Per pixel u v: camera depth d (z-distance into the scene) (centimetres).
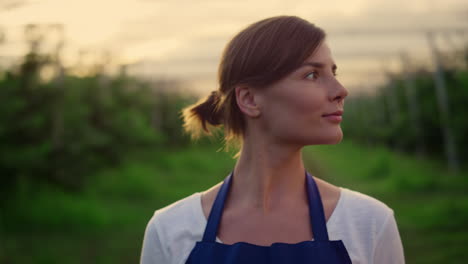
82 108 1128
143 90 1880
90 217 877
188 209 115
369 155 2303
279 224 107
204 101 126
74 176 1052
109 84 1584
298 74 104
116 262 636
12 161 895
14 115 931
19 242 744
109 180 1218
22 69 995
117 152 1380
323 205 109
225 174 1711
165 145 2164
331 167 1900
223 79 113
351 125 4031
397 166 1650
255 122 111
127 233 809
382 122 2633
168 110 2219
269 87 105
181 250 111
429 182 1245
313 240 103
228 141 120
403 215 891
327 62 106
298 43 104
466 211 815
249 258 100
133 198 1156
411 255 631
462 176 1354
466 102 1417
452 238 695
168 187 1330
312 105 103
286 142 107
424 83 1838
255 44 107
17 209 885
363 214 108
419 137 1870
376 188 1290
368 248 105
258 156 110
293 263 99
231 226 109
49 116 1003
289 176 110
